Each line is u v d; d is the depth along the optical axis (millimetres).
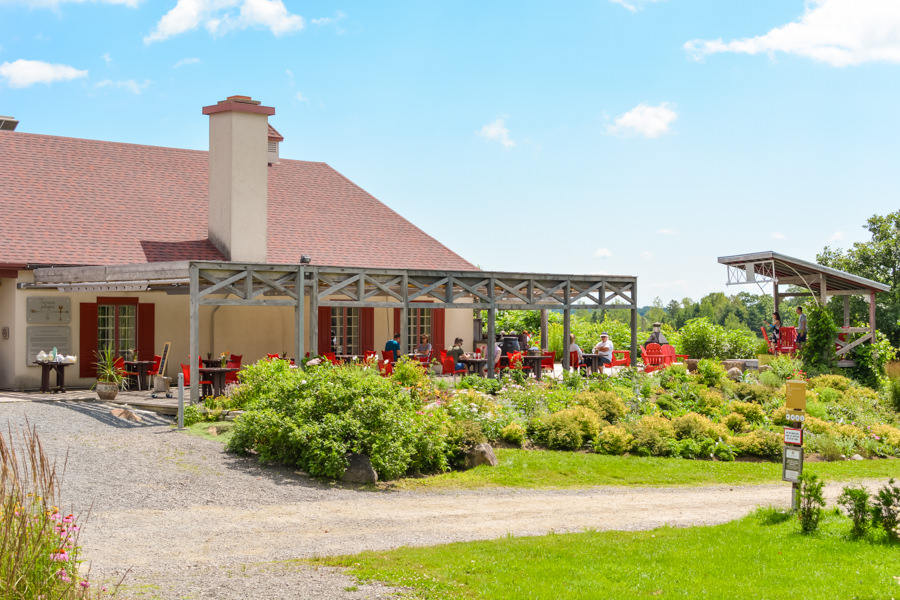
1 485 5355
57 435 12625
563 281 22453
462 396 15742
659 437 15453
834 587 6785
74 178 22438
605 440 15078
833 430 17609
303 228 24812
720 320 86688
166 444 12586
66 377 19031
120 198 22438
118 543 7648
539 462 13648
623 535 8867
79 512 8594
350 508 9938
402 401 13125
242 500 9891
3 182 20969
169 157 25375
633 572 7230
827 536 8727
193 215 22953
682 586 6797
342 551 7781
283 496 10281
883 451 16953
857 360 27062
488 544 8195
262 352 21984
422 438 12648
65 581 5203
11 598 4898
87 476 10203
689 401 18812
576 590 6613
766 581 6980
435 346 25656
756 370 25156
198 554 7426
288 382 13016
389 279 19250
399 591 6391
